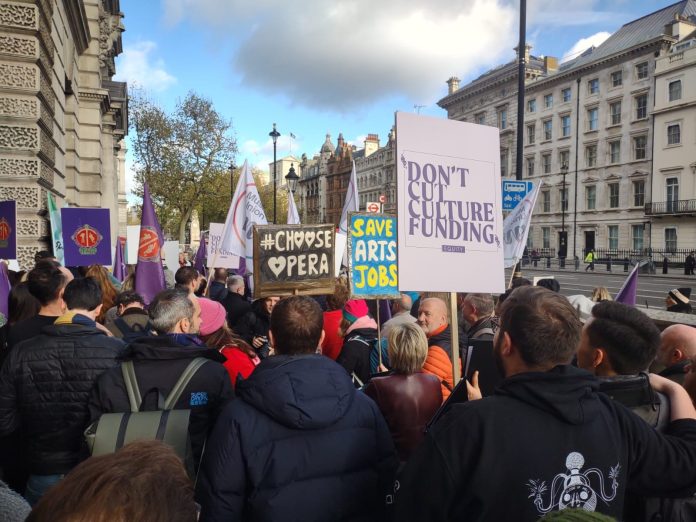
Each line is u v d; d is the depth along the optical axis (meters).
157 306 2.59
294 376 1.92
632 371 1.94
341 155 89.69
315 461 1.90
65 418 2.41
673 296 6.94
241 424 1.87
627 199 43.91
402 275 2.89
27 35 7.66
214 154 34.00
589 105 46.72
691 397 1.99
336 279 4.73
